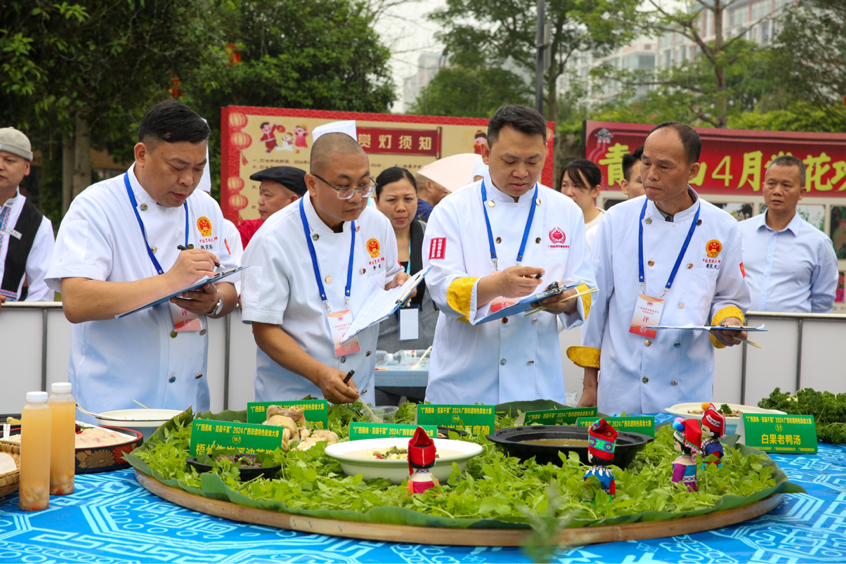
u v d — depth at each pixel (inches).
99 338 105.3
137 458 76.7
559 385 115.8
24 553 55.0
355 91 803.4
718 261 126.4
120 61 437.4
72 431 71.1
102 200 103.2
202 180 124.5
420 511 58.4
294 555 53.9
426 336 194.1
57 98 422.3
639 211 129.2
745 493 64.9
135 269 105.4
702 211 126.8
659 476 67.7
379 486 66.6
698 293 125.7
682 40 1609.3
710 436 73.0
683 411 104.9
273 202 201.8
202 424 77.6
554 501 36.0
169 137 97.4
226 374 186.5
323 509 58.9
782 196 198.5
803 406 105.8
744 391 189.9
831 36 853.8
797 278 201.9
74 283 98.2
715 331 116.8
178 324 109.1
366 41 810.8
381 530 57.2
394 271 121.0
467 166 267.1
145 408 99.4
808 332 187.9
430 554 54.6
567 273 113.2
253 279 104.9
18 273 179.2
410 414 96.4
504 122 101.7
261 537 58.6
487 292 99.3
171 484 68.7
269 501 60.4
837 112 857.5
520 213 111.0
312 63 784.3
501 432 78.2
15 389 175.2
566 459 69.4
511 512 57.0
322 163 97.1
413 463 62.9
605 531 57.5
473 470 71.7
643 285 127.6
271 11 779.4
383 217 118.9
